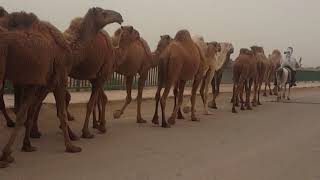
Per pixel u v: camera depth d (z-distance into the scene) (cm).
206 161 946
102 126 1212
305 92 3609
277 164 952
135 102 1955
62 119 958
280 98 2634
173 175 829
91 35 1057
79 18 1062
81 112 1570
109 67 1152
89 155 946
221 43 1936
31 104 896
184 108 1755
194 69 1421
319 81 5622
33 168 820
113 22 1087
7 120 1188
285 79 2555
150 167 877
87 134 1127
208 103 2089
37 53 809
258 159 988
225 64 1983
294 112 1956
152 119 1464
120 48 1280
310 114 1895
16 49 790
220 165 918
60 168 832
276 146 1142
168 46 1381
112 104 1819
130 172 834
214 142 1155
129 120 1475
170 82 1359
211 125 1456
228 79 3450
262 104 2302
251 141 1193
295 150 1103
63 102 955
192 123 1483
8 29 823
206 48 1720
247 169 898
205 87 1750
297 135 1320
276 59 2834
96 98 1149
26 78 810
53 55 886
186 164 913
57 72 927
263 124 1527
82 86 2067
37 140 1068
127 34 1293
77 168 840
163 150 1033
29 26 827
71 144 966
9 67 799
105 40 1130
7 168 811
